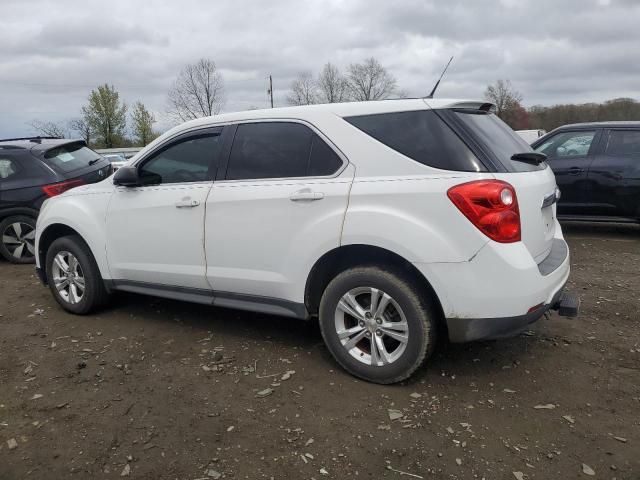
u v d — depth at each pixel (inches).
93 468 101.2
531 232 119.5
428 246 114.7
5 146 276.1
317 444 106.5
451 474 96.7
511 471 97.0
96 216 173.5
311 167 133.2
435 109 123.5
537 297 115.3
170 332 167.2
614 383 127.3
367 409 118.4
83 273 179.0
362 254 130.3
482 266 112.0
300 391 127.3
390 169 122.0
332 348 133.5
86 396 128.3
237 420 115.9
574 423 111.3
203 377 136.2
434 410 117.2
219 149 149.6
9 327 176.7
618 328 160.7
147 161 164.6
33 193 265.6
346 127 130.0
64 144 286.8
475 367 136.6
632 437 106.0
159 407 122.2
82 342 161.5
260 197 137.6
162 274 160.4
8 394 130.5
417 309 119.9
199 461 102.3
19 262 275.4
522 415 114.7
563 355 142.7
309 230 129.3
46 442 109.9
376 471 98.1
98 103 2071.9
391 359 125.3
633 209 285.9
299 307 136.6
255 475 97.9
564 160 302.5
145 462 102.6
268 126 142.8
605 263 241.0
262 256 139.0
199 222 148.9
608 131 295.4
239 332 165.2
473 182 112.7
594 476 95.1
